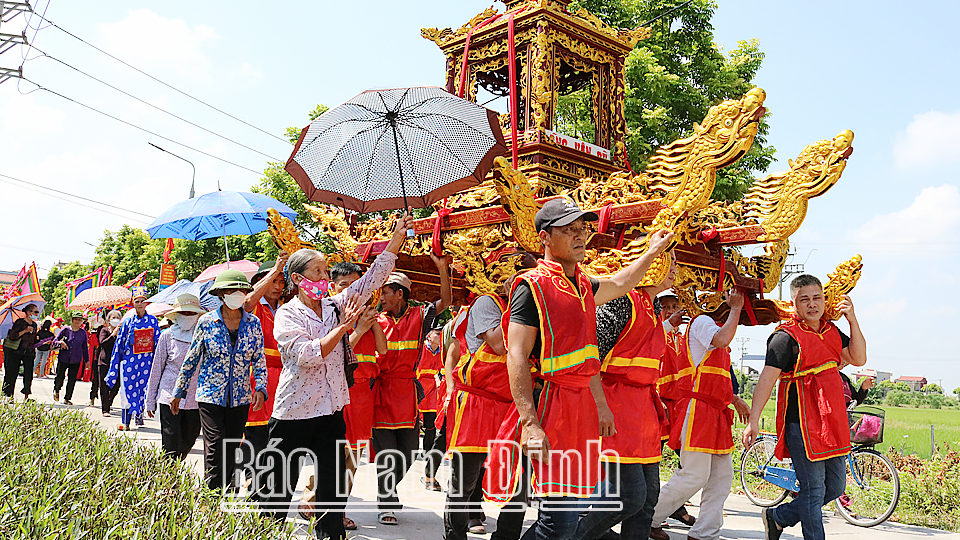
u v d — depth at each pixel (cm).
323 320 483
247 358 542
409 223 480
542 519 371
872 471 746
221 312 538
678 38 1427
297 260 486
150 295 3750
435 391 805
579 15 589
